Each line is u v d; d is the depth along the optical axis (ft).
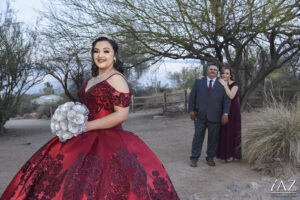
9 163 15.87
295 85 37.47
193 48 26.94
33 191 5.78
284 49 31.01
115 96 6.06
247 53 32.01
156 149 17.81
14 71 30.53
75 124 5.82
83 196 5.19
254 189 9.94
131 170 5.75
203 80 13.47
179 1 22.41
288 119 13.14
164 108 40.34
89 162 5.61
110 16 25.79
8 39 29.94
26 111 62.28
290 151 11.68
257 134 13.53
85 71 35.24
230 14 22.93
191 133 23.32
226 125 13.73
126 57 31.30
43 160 6.01
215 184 10.80
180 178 11.73
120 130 6.55
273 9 21.53
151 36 26.43
